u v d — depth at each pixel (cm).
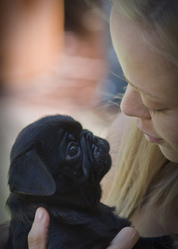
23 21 1884
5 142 1119
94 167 398
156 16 227
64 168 386
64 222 371
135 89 266
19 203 383
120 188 438
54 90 1633
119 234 356
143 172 405
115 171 453
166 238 374
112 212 419
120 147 451
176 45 224
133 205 413
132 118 425
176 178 378
